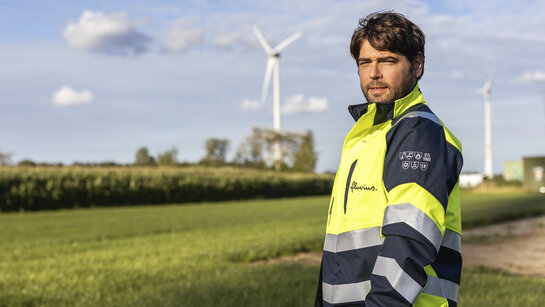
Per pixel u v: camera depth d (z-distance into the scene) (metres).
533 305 4.82
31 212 21.12
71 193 23.47
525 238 10.96
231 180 30.78
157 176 27.16
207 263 7.19
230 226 13.04
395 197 1.34
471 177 46.97
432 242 1.26
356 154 1.53
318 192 37.56
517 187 39.56
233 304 4.82
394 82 1.52
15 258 7.91
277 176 35.12
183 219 15.55
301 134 57.25
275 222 14.05
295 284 5.79
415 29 1.55
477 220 13.82
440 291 1.32
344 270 1.44
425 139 1.37
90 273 6.44
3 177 21.73
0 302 4.86
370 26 1.54
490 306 4.72
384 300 1.25
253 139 55.75
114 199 25.16
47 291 5.37
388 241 1.30
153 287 5.59
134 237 10.96
